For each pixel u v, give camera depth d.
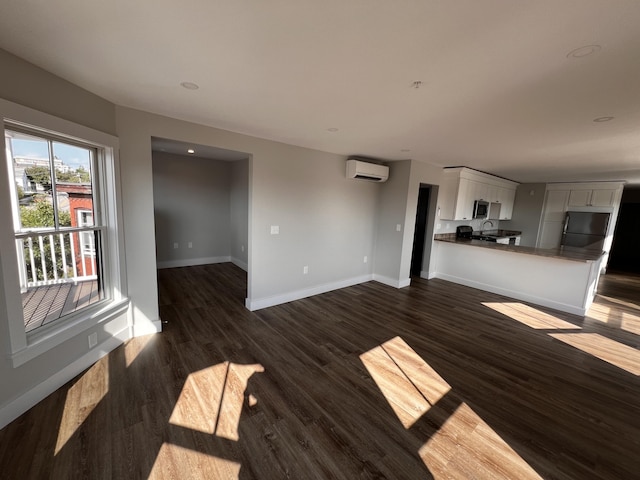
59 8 1.24
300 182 3.98
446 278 5.64
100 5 1.21
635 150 3.23
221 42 1.47
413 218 4.97
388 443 1.77
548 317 3.93
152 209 2.82
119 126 2.52
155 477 1.48
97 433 1.73
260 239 3.70
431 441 1.80
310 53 1.54
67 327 2.12
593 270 4.16
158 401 2.03
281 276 4.01
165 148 4.48
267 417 1.93
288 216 3.93
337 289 4.82
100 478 1.46
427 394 2.25
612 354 2.98
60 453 1.59
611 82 1.69
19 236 1.81
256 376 2.38
